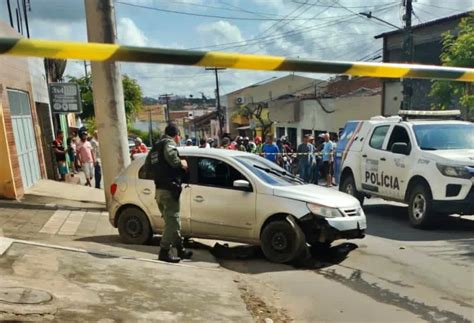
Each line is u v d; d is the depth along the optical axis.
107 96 10.04
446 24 23.61
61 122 22.12
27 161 13.29
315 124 33.44
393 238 8.03
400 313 4.74
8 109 10.87
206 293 4.96
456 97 16.91
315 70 2.00
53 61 20.86
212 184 7.23
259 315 4.57
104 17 9.80
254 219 6.91
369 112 27.64
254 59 1.89
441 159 8.45
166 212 6.28
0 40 1.62
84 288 4.50
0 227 8.17
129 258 5.95
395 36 27.12
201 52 1.85
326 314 4.73
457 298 5.15
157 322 3.96
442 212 8.41
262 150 17.36
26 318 3.57
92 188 14.72
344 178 11.71
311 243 6.93
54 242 7.03
